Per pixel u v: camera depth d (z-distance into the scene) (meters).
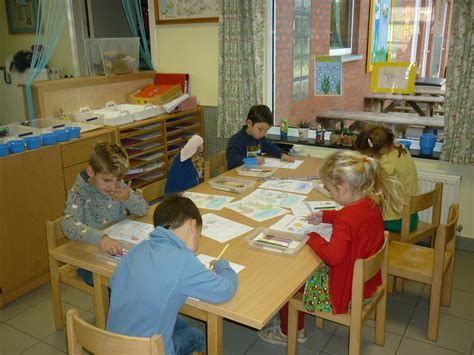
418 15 3.16
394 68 3.36
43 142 2.79
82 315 2.61
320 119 3.77
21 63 4.24
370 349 2.27
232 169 2.93
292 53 3.74
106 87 3.87
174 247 1.40
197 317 1.64
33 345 2.34
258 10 3.45
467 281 2.90
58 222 2.19
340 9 3.43
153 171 3.95
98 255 1.81
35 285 2.87
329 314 1.88
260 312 1.39
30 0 4.70
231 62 3.69
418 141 3.38
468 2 2.75
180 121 3.99
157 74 4.26
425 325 2.47
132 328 1.36
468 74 2.85
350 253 1.76
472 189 3.16
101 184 2.03
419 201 2.40
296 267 1.68
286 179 2.69
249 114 3.04
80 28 4.43
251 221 2.09
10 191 2.59
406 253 2.40
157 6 4.12
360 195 1.80
